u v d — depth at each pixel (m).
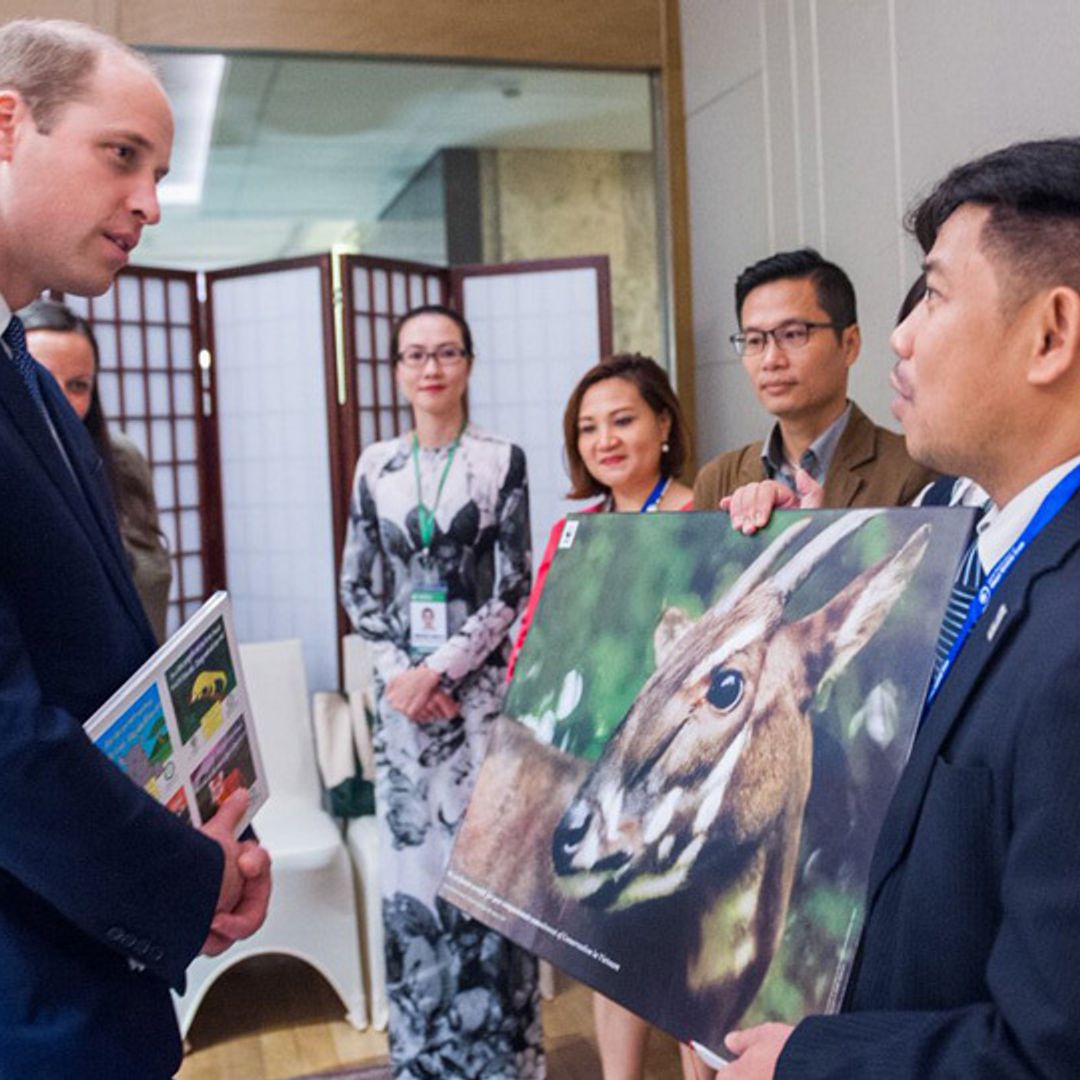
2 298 1.20
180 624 4.42
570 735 1.25
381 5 4.32
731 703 1.12
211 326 4.48
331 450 4.27
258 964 3.78
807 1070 0.86
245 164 6.45
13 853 1.06
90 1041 1.14
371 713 3.59
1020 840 0.79
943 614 1.00
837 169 3.60
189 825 1.17
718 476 2.39
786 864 1.01
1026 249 0.87
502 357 4.54
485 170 6.15
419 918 2.73
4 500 1.12
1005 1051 0.77
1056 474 0.91
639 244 6.22
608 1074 2.40
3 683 1.06
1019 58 2.77
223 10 4.16
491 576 2.76
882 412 3.40
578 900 1.14
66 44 1.20
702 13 4.43
